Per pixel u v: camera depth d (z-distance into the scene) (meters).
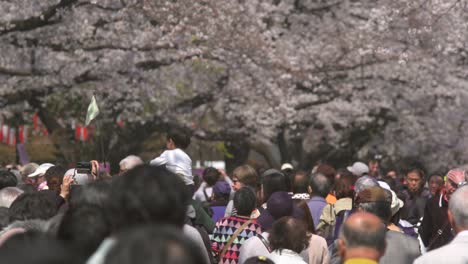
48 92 42.50
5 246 3.92
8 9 38.00
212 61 43.19
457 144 52.56
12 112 46.38
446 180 14.05
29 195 8.98
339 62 44.06
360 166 23.14
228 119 48.56
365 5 45.16
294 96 45.12
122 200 5.36
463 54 43.06
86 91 44.22
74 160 53.47
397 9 42.09
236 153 56.84
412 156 54.66
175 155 12.95
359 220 7.27
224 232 12.72
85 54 40.53
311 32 45.06
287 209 11.99
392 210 12.16
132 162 14.48
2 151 51.50
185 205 5.59
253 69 43.59
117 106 45.47
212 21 40.50
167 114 46.78
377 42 43.19
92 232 6.36
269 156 54.84
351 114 48.06
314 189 15.18
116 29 40.44
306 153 56.47
